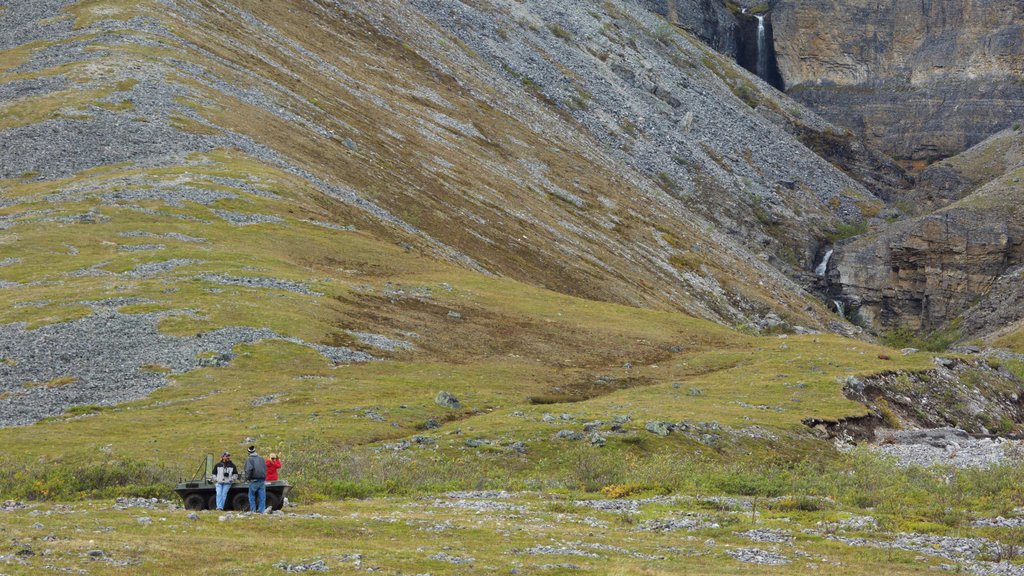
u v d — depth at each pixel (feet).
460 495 127.54
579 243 468.75
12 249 245.04
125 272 239.71
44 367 181.98
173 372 187.62
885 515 110.93
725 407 215.10
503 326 268.41
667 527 104.83
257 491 106.93
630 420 188.24
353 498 125.08
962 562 90.12
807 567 86.58
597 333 281.13
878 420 229.66
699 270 550.77
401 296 270.26
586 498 126.93
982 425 257.14
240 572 77.00
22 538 83.25
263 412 173.37
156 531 90.17
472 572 79.92
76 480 120.16
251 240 277.23
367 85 533.14
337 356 213.05
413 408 185.47
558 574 80.12
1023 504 118.83
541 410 195.52
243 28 501.97
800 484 137.90
